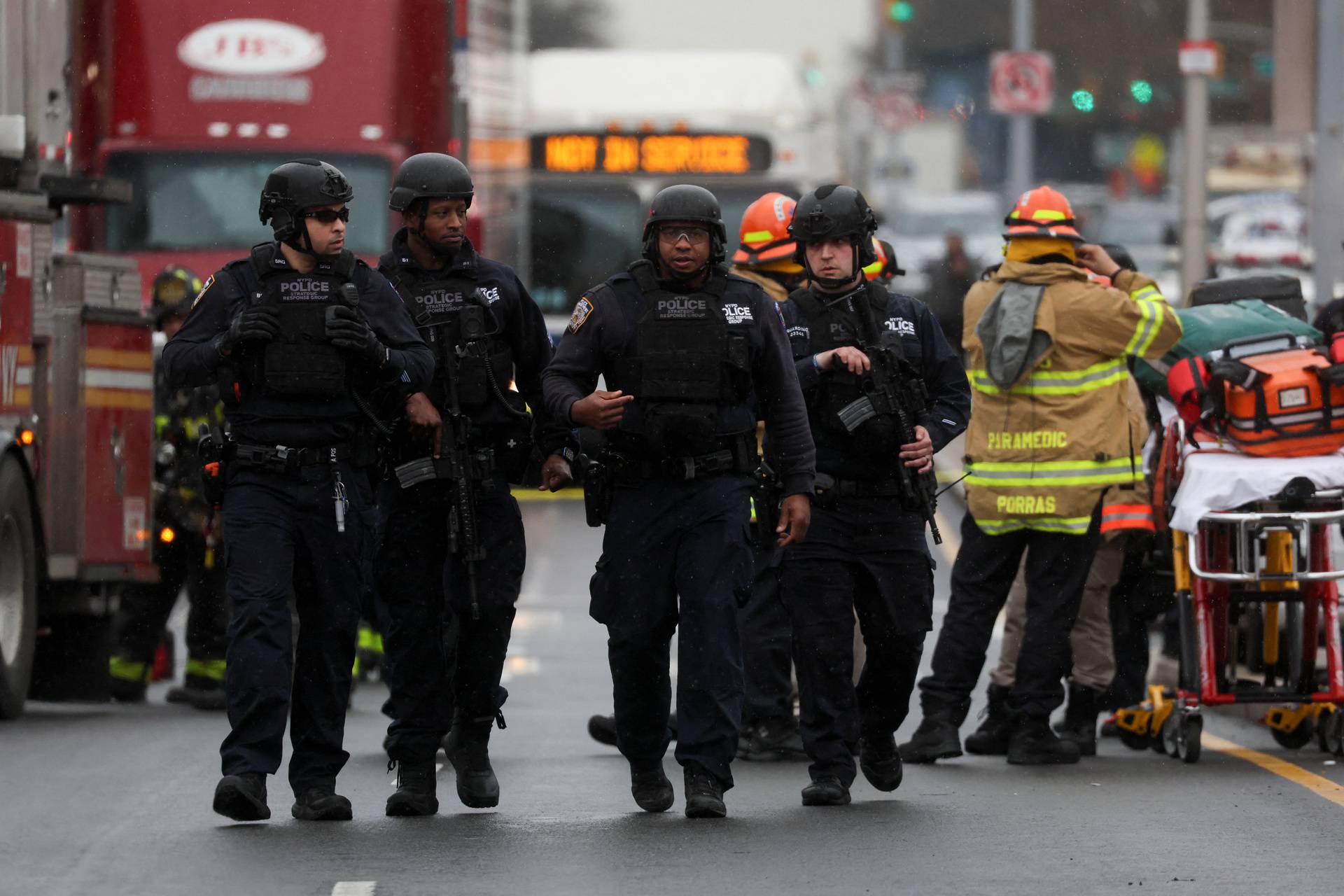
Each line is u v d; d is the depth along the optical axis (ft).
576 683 169.68
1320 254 274.57
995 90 453.17
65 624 163.94
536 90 328.29
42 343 153.38
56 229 277.23
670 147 325.01
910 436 109.19
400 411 103.24
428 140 261.85
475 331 104.58
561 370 103.45
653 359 102.37
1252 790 115.24
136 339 161.58
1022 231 126.93
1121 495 133.69
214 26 259.60
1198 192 320.09
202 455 102.12
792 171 323.78
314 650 102.73
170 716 153.48
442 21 264.11
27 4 152.15
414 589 104.94
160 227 258.16
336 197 99.96
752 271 131.54
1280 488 124.57
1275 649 133.69
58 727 144.05
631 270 104.12
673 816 105.60
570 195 327.26
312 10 259.80
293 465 100.53
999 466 126.31
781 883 88.89
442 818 104.88
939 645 128.98
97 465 157.48
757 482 105.19
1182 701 127.44
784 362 104.53
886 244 134.31
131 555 160.25
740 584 103.76
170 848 96.22
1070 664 127.24
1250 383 125.29
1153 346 126.62
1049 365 126.11
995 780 119.55
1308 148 581.53
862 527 108.99
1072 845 97.71
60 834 99.91
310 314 100.17
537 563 255.09
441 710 105.91
